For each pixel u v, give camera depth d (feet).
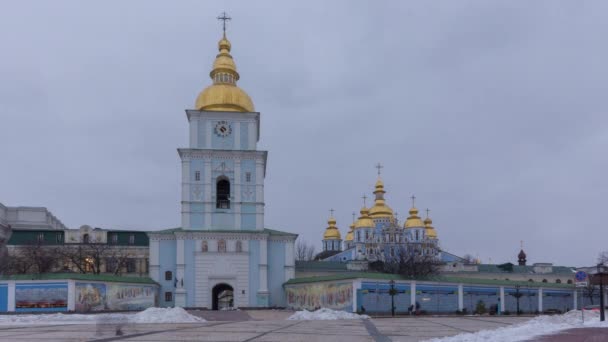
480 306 219.82
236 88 252.21
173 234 233.96
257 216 237.66
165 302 229.86
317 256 476.54
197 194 236.02
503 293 231.91
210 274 230.89
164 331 99.30
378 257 380.58
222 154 239.50
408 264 287.07
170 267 232.53
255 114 243.81
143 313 138.31
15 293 186.80
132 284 213.87
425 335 93.09
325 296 210.18
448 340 76.79
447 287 214.07
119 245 298.35
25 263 266.77
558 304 255.70
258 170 240.73
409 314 199.21
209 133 241.35
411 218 462.60
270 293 237.86
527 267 373.61
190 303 228.22
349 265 291.79
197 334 92.17
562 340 74.84
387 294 199.52
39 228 383.04
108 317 94.32
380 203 475.72
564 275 363.76
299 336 89.40
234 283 231.50
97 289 199.11
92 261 285.84
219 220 235.81
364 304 194.80
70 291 189.16
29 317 143.33
